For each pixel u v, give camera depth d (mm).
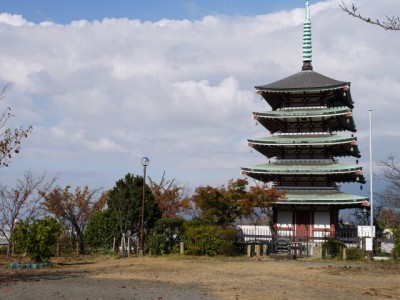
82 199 51562
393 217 52156
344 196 46312
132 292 20312
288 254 40938
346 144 47719
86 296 19125
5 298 18422
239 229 46344
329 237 44219
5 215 43094
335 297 20000
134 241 45188
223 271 29438
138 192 45406
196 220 44531
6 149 29203
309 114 48094
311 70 53969
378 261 38906
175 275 26938
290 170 47375
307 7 55219
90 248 47562
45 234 32406
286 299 19188
